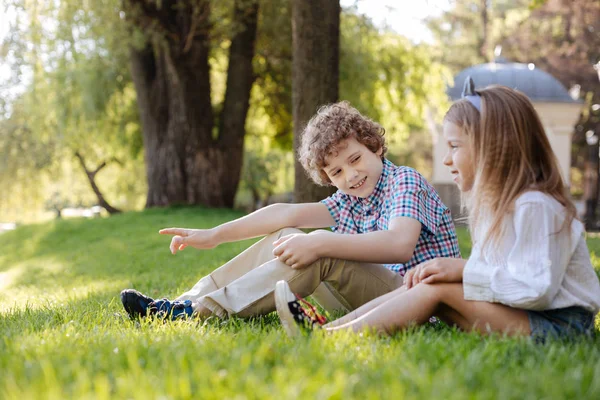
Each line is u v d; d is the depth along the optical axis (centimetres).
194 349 225
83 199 3016
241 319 303
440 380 173
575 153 3033
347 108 332
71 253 1147
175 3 1517
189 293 329
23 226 1677
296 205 352
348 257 292
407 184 314
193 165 1628
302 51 767
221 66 1894
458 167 274
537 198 243
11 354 223
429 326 291
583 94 2708
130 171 2502
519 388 173
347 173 324
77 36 1444
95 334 272
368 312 259
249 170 2605
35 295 634
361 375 185
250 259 329
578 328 248
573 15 2538
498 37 3002
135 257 958
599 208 2784
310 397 157
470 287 252
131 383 169
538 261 239
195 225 1255
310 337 243
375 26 1677
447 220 330
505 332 236
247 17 1562
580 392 170
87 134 1816
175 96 1620
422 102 1712
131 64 1650
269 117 1919
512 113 257
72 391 168
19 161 2167
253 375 179
